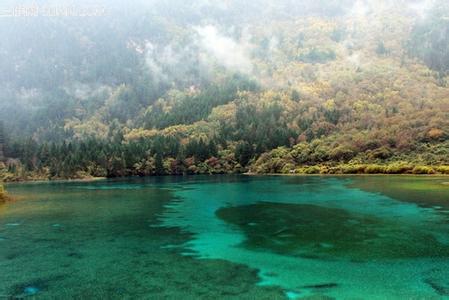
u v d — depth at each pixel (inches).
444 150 5123.0
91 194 3481.8
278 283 1056.2
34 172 6417.3
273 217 2016.5
